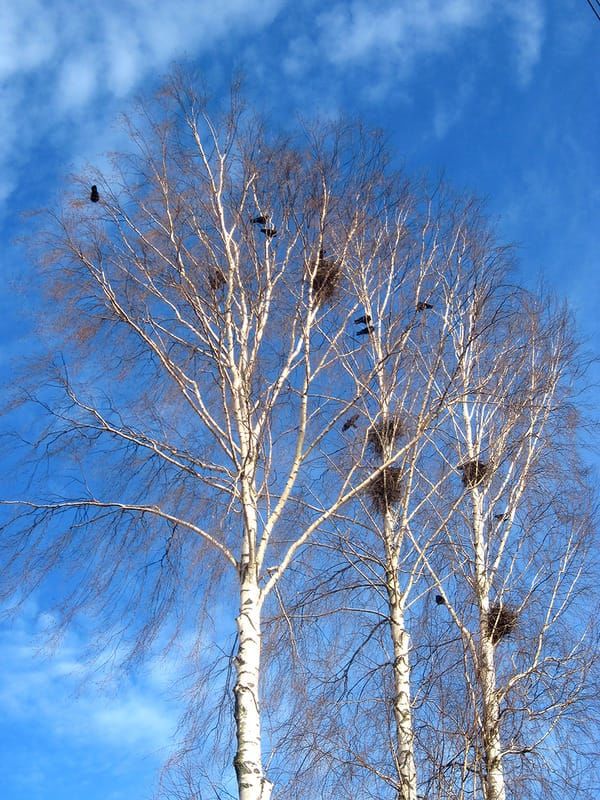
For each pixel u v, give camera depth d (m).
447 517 10.90
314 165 11.44
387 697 9.98
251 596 8.38
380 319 11.60
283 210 11.10
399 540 10.77
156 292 10.32
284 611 9.90
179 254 10.22
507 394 12.20
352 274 11.66
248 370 9.72
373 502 11.33
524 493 12.08
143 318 10.36
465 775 8.85
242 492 8.98
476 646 10.34
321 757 9.47
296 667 9.88
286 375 9.84
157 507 9.44
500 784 9.48
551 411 12.55
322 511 10.46
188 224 10.78
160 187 10.85
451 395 11.33
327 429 9.71
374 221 11.86
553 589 11.23
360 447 11.38
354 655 10.48
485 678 9.77
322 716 9.80
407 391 11.42
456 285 12.12
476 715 9.33
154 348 9.68
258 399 9.65
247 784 7.27
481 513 11.84
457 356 12.00
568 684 10.28
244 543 8.86
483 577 11.24
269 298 10.23
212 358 10.28
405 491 10.98
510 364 12.51
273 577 8.62
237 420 9.48
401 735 9.54
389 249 11.91
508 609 11.04
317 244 11.02
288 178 11.27
